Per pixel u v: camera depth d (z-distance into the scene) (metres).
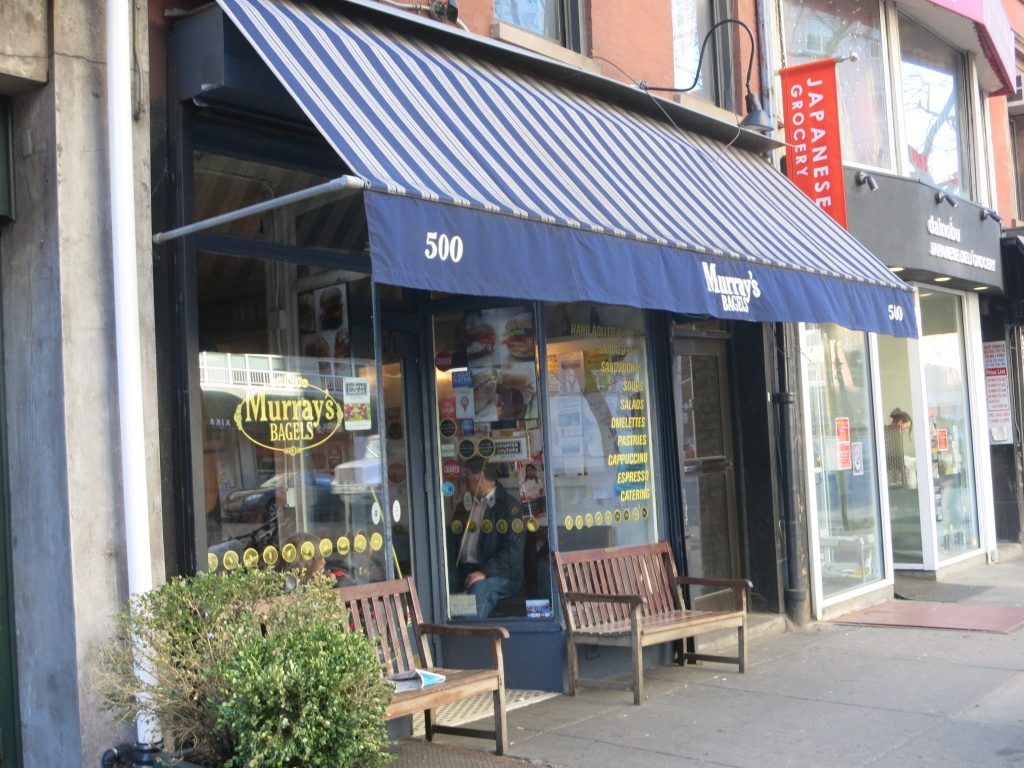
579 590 7.18
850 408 10.52
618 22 8.37
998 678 7.21
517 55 6.99
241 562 5.57
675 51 9.20
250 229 5.81
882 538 10.73
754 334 9.38
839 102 10.91
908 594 10.92
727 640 8.59
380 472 6.37
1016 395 14.17
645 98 7.99
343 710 4.20
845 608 9.91
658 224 6.34
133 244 5.03
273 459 5.80
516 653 7.25
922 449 11.91
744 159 8.98
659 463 8.14
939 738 5.91
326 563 6.01
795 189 9.12
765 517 9.29
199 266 5.51
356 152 4.76
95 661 4.88
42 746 5.00
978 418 13.18
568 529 7.50
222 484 5.54
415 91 5.76
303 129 6.01
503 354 7.39
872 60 11.55
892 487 12.23
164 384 5.29
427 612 7.42
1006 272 13.24
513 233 5.18
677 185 7.29
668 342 8.30
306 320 6.07
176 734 4.68
